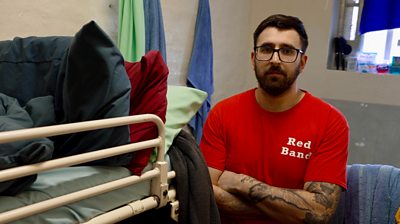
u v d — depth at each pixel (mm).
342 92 2369
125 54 1640
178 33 2102
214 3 2348
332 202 1198
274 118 1338
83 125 734
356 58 2393
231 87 2650
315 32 2426
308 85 2492
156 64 990
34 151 668
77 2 1573
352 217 1508
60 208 777
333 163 1243
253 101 1390
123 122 815
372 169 1547
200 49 2160
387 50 2340
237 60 2674
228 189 1267
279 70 1273
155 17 1733
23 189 725
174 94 1162
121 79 850
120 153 827
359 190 1521
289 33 1281
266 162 1320
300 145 1293
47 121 854
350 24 2445
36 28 1450
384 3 2217
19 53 1015
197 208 1008
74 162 736
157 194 957
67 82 824
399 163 2211
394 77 2176
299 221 1188
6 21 1357
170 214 1008
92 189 788
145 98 972
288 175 1300
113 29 1748
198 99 1191
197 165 1043
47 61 976
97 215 838
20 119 794
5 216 646
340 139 1268
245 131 1359
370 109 2279
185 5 2115
